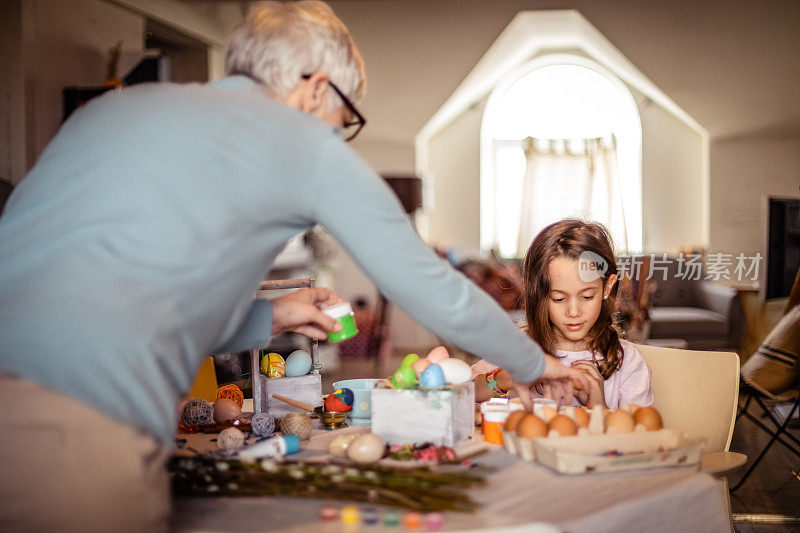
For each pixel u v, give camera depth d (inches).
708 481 43.3
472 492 41.5
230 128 37.8
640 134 368.5
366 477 41.1
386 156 341.4
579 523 36.1
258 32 44.5
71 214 35.5
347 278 338.0
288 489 40.4
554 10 301.3
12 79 185.0
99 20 210.8
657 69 319.9
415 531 35.2
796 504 116.5
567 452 44.6
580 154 343.0
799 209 168.1
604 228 71.2
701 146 364.2
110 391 32.8
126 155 36.4
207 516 38.2
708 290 220.4
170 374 35.0
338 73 45.6
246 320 51.9
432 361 56.7
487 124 379.2
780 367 117.6
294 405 61.9
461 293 42.4
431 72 320.2
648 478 43.7
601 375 68.6
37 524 32.3
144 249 34.8
